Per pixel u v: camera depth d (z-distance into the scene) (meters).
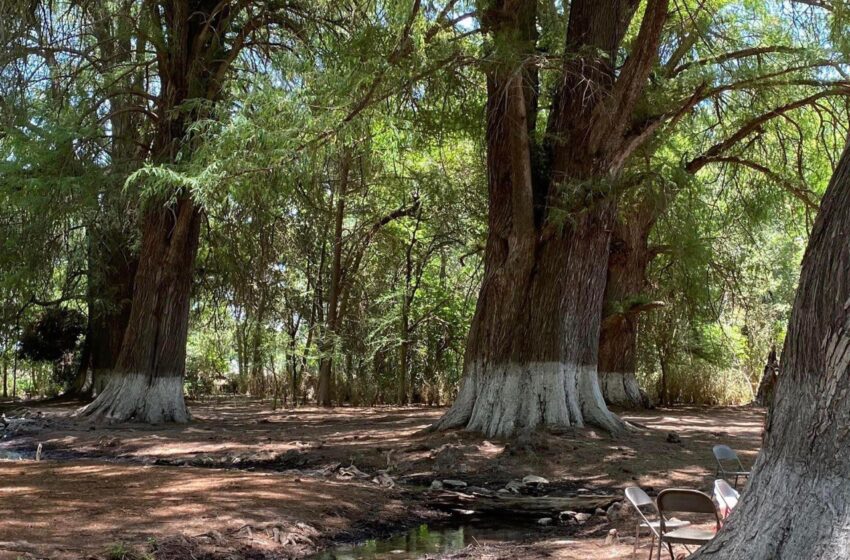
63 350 30.17
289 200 24.22
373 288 31.41
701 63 16.89
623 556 7.15
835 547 4.37
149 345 20.44
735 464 13.20
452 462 13.30
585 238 15.74
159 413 20.25
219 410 25.83
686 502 6.01
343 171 25.31
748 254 28.80
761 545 4.64
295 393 29.28
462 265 28.89
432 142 21.09
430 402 29.83
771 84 15.83
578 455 13.58
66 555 6.55
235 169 14.00
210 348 36.66
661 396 30.03
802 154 20.98
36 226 21.19
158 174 15.64
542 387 15.30
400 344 29.44
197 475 11.23
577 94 15.75
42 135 19.36
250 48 21.97
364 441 15.91
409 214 28.95
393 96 15.34
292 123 13.81
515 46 13.68
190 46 21.02
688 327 28.81
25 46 19.47
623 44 20.53
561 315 15.49
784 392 4.85
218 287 27.81
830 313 4.60
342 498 9.97
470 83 17.16
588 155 15.45
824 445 4.56
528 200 15.33
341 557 7.63
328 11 20.17
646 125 15.62
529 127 16.91
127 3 20.89
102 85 22.42
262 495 9.64
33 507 8.38
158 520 8.08
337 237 28.75
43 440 16.78
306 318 31.59
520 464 13.21
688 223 21.45
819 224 4.81
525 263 15.54
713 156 19.28
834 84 15.78
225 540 7.66
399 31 13.54
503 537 8.64
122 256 26.89
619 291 24.72
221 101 18.25
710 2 19.42
